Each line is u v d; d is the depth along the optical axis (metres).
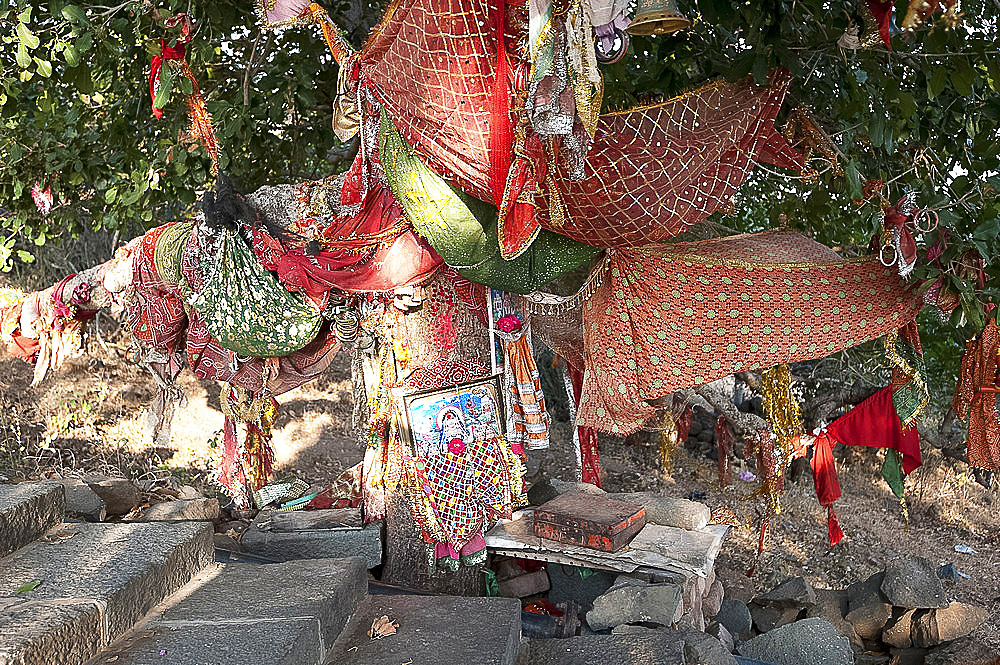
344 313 3.69
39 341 4.19
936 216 3.23
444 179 3.12
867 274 3.52
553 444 9.31
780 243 3.82
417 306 3.68
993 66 3.22
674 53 3.90
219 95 4.70
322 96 4.88
